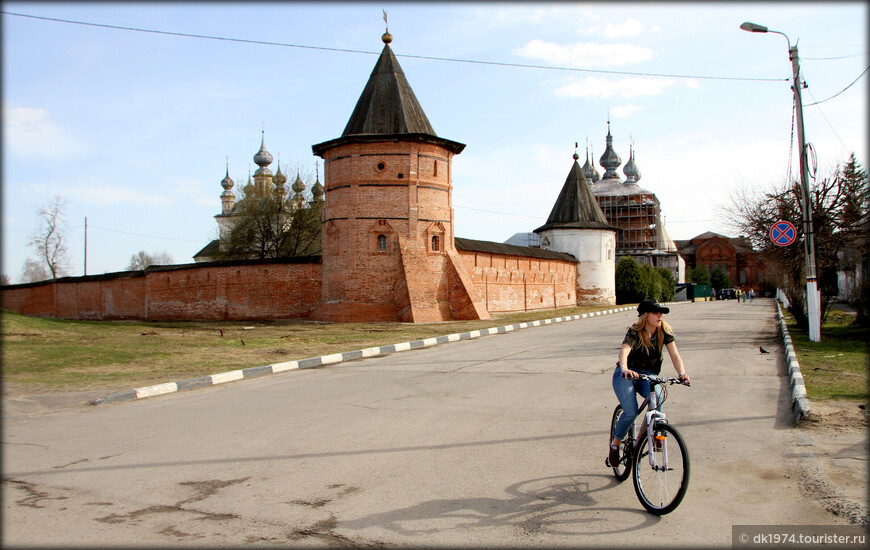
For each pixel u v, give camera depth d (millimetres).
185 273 37375
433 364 14516
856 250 23047
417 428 7902
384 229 30000
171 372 13578
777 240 17422
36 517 5090
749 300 68312
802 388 9266
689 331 21578
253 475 6102
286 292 33438
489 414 8664
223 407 9844
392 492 5523
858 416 7938
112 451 7168
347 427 8039
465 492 5496
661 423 5047
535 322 28516
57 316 46281
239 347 18281
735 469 6012
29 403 10445
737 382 10914
